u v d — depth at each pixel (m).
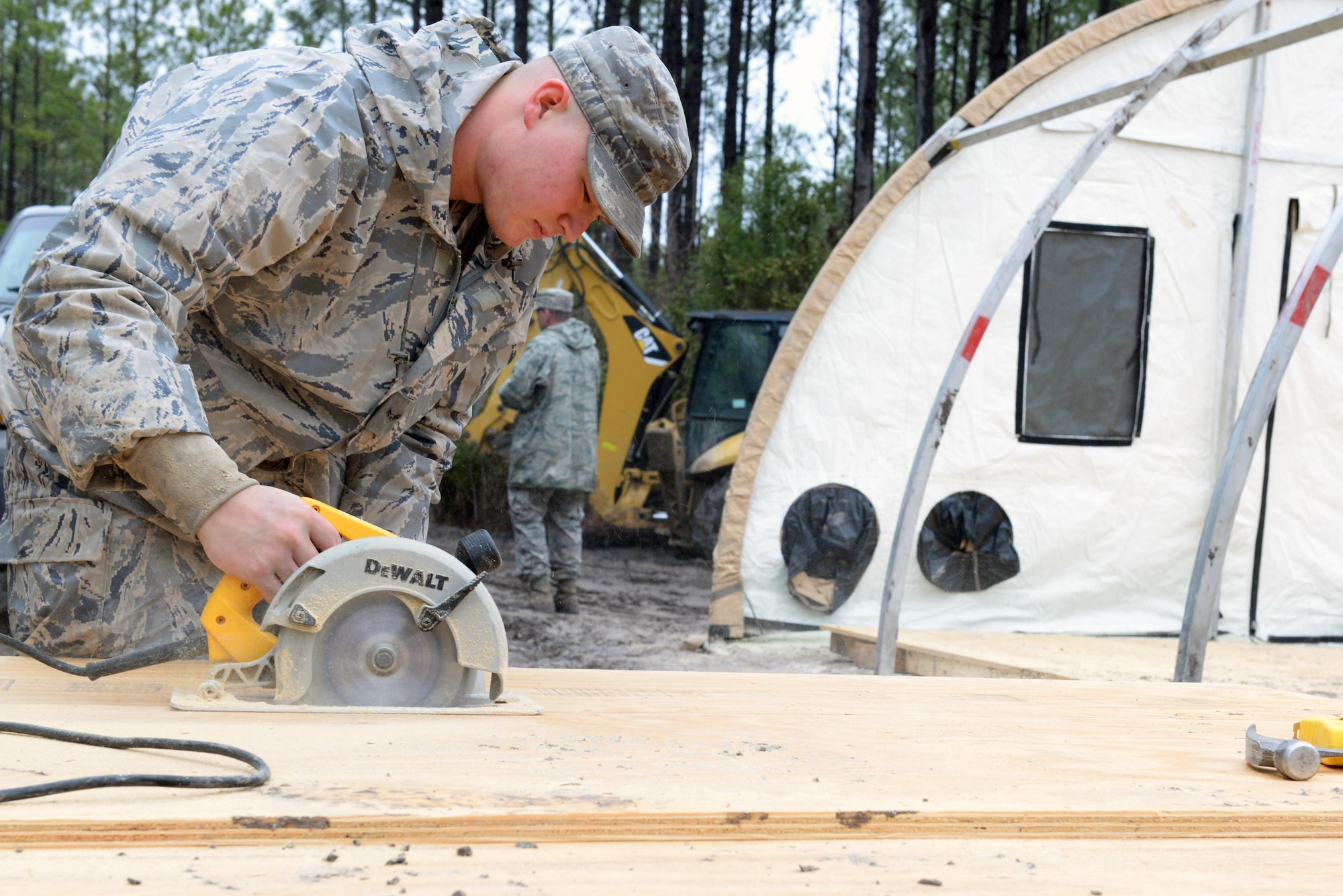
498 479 10.47
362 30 1.67
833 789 1.02
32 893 0.70
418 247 1.70
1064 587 5.29
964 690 1.82
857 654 4.88
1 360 1.74
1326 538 5.38
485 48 1.73
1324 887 0.85
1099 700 1.77
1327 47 5.36
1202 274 5.35
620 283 9.75
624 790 0.97
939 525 5.22
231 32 23.52
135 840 0.81
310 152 1.46
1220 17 3.44
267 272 1.57
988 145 5.22
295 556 1.35
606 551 9.96
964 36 22.34
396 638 1.38
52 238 1.33
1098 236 5.28
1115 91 3.87
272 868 0.77
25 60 25.31
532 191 1.63
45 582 1.67
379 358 1.74
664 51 15.62
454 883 0.75
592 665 4.91
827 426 5.22
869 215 5.11
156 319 1.33
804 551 5.18
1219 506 3.02
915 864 0.85
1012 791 1.05
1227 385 5.30
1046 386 5.27
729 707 1.51
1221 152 5.33
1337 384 5.37
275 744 1.12
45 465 1.69
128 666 1.43
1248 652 4.88
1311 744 1.25
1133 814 0.98
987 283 5.25
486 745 1.17
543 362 6.50
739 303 15.16
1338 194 5.36
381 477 2.05
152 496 1.66
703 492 9.64
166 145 1.37
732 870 0.81
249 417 1.74
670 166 1.65
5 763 0.99
